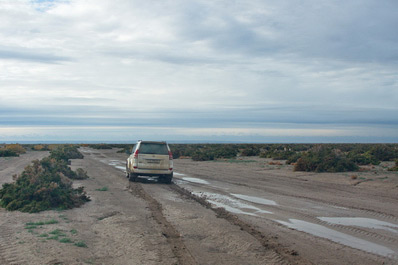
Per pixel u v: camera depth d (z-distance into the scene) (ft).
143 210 35.22
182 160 127.24
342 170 76.33
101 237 25.17
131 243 23.77
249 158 131.75
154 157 58.18
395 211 36.81
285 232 27.63
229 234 26.48
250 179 65.67
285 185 57.21
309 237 26.30
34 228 27.09
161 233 26.45
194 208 36.81
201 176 71.00
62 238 24.48
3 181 55.06
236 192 49.16
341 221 31.99
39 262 19.57
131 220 30.60
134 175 59.52
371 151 117.08
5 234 25.22
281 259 21.20
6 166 87.25
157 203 39.42
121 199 41.81
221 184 58.18
